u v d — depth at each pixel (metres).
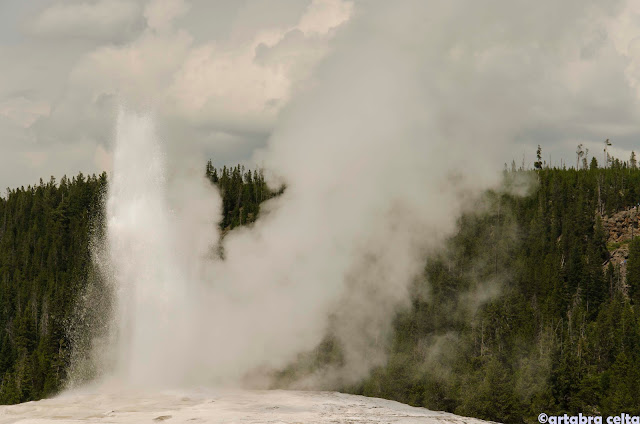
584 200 165.88
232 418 29.92
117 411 31.73
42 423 28.56
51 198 188.38
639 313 110.31
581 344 94.00
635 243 139.25
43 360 91.31
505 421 67.38
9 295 140.38
